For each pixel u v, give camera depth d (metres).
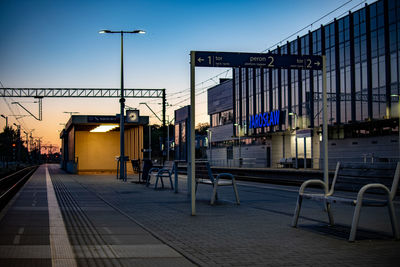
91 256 5.76
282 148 56.62
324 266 5.15
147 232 7.66
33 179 28.78
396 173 6.86
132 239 7.00
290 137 55.38
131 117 35.53
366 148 40.16
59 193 16.48
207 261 5.42
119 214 10.14
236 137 66.19
